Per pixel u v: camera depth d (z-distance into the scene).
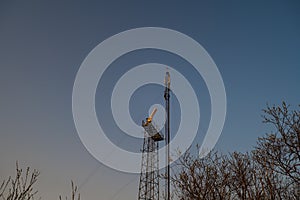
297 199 8.35
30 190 8.44
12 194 8.09
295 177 8.66
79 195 8.06
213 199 8.95
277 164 8.95
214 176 9.48
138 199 28.45
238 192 8.94
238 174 9.27
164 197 12.06
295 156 8.98
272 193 7.78
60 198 7.76
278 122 9.59
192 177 9.52
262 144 9.48
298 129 9.28
